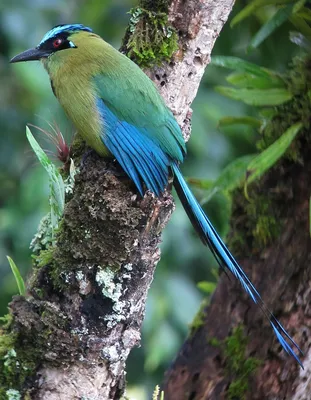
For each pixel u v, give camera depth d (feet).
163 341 38.09
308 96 26.04
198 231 25.26
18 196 39.88
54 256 21.06
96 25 41.60
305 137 26.05
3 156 41.88
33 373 20.89
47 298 21.16
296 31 29.66
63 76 27.07
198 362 26.66
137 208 20.86
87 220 20.71
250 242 26.86
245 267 26.71
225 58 27.14
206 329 26.94
